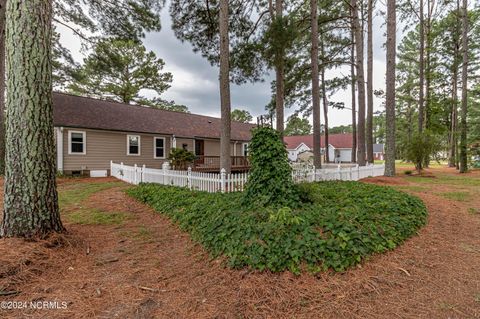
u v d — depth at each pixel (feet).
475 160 65.77
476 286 8.71
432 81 72.84
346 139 136.67
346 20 54.03
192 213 15.98
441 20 65.31
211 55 35.06
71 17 36.86
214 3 31.01
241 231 11.19
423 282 8.93
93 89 75.97
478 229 15.08
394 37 41.34
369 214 13.52
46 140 11.69
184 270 9.93
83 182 36.70
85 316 7.10
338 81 61.82
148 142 55.01
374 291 8.29
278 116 38.40
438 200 22.82
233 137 69.72
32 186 11.21
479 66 71.26
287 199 15.10
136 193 24.64
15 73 11.05
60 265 9.83
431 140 47.73
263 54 32.55
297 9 43.11
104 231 14.56
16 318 6.97
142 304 7.70
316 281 8.66
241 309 7.42
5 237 10.85
